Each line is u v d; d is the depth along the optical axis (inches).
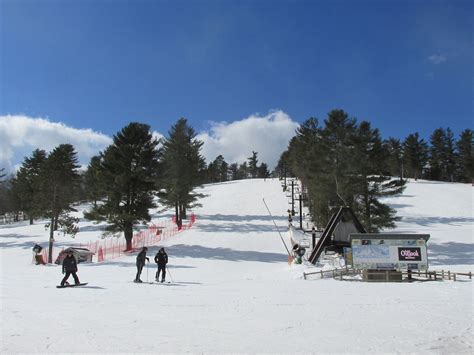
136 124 1644.9
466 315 470.0
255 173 6461.6
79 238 2023.9
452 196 2960.1
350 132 1584.6
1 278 881.5
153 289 697.6
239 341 349.7
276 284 807.1
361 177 1505.9
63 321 421.4
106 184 1598.2
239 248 1632.6
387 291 689.6
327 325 414.9
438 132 4584.2
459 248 1680.6
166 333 375.6
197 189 3725.4
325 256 1318.9
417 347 333.7
